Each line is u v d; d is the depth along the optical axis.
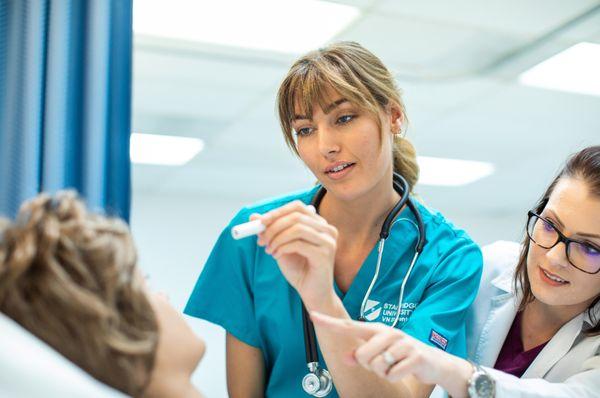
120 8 1.17
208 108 3.69
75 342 0.63
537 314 1.30
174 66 3.09
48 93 1.11
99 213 0.74
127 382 0.65
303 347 1.20
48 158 1.11
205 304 1.26
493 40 2.82
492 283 1.37
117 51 1.17
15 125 1.10
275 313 1.22
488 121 3.97
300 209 0.96
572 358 1.23
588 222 1.08
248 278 1.26
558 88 3.41
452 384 0.98
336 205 1.24
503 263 1.39
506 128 4.10
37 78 1.11
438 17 2.59
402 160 1.31
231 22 2.61
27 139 1.10
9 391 0.57
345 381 1.02
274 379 1.23
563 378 1.23
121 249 0.68
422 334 1.13
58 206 0.69
